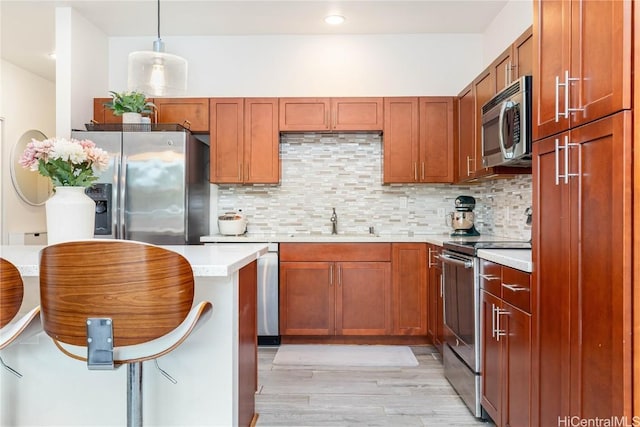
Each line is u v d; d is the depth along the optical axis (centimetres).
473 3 348
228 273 151
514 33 336
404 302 364
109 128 354
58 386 187
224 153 386
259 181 386
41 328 159
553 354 157
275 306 362
